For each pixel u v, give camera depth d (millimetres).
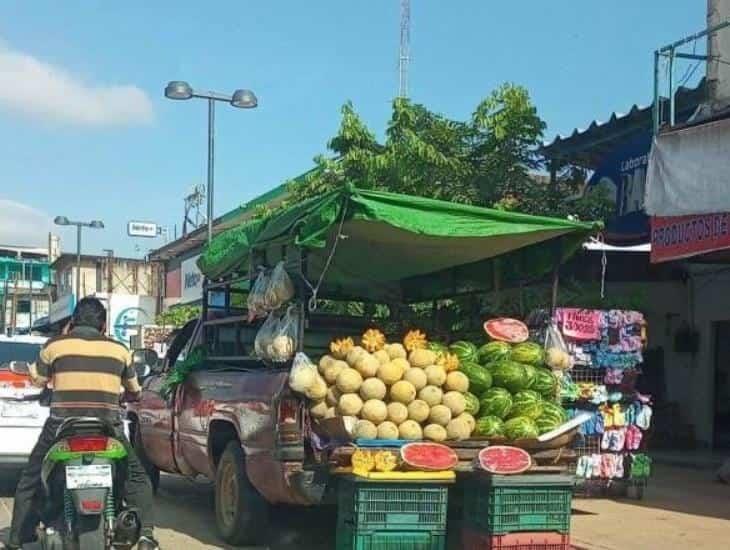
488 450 6664
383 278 10055
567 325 10102
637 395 10422
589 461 10227
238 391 7824
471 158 14250
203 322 9445
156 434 10086
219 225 30250
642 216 13516
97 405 6633
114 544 6383
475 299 9750
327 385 6871
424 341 7312
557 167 15750
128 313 40219
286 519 9086
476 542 6723
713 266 15672
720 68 12555
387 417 6746
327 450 6832
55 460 6258
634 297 13445
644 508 9664
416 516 6492
